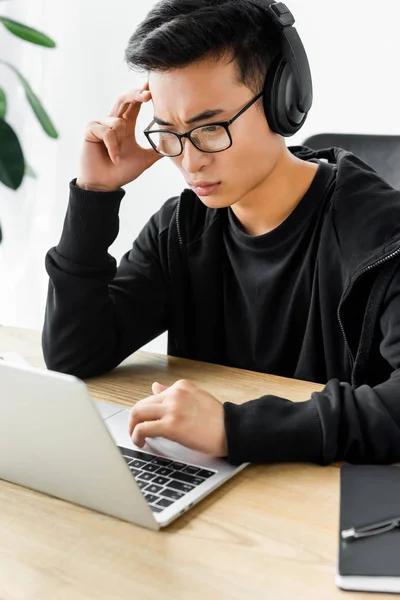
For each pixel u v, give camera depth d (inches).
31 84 108.8
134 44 46.1
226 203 47.8
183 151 46.0
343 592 28.7
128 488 32.3
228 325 58.1
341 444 38.7
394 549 30.1
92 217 53.0
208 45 43.2
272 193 52.2
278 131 47.4
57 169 111.7
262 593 28.8
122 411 45.2
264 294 54.9
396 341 45.6
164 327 60.8
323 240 51.6
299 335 54.8
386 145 63.2
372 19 92.6
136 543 32.1
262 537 32.4
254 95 45.6
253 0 45.2
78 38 107.2
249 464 38.9
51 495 36.1
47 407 32.0
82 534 32.8
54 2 106.7
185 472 37.3
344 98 96.3
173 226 58.3
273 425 38.4
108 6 105.1
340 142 64.7
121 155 54.5
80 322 52.6
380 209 49.1
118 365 55.0
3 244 112.8
